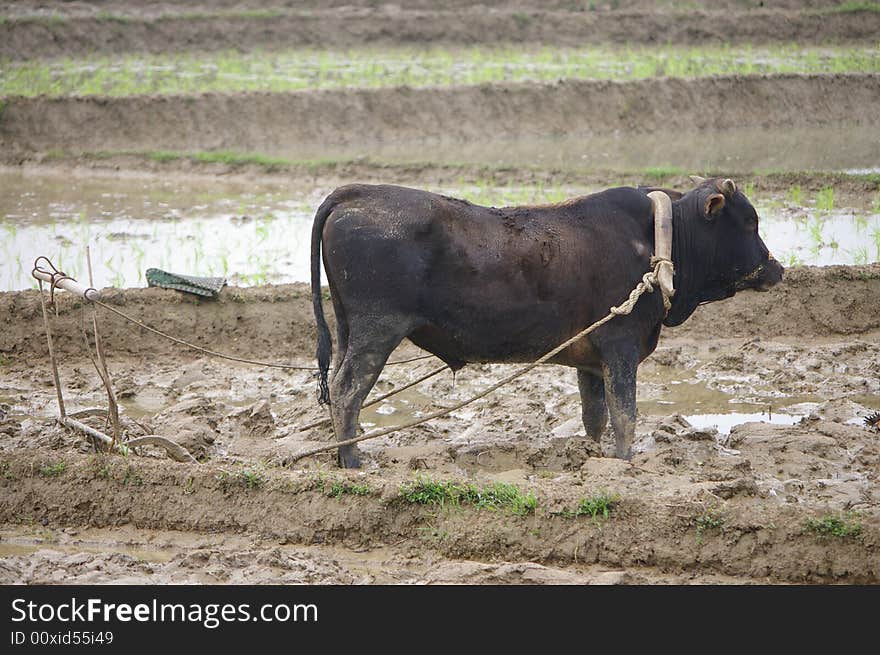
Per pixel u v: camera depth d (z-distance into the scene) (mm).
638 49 40562
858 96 33562
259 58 38656
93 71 35062
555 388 14031
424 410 13445
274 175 26062
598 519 9648
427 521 9930
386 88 31281
